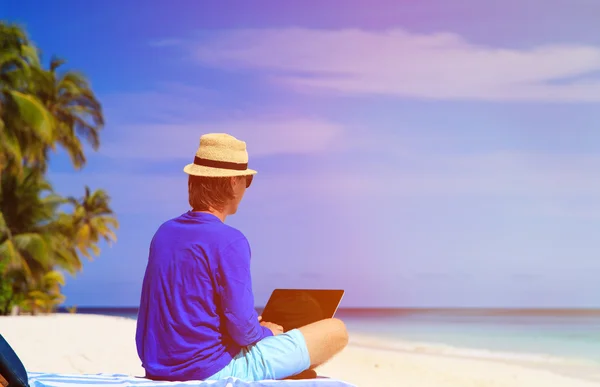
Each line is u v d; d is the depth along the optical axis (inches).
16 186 1364.4
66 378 123.7
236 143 134.3
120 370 333.1
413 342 1333.7
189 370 123.3
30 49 1293.1
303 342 127.5
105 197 2062.0
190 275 125.3
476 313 3614.7
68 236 1641.2
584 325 1989.4
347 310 4544.8
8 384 100.0
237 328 123.8
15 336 511.2
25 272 1353.3
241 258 126.4
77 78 1651.1
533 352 1099.3
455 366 723.4
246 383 118.0
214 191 132.2
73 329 644.7
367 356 749.9
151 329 126.3
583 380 674.8
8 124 1232.2
